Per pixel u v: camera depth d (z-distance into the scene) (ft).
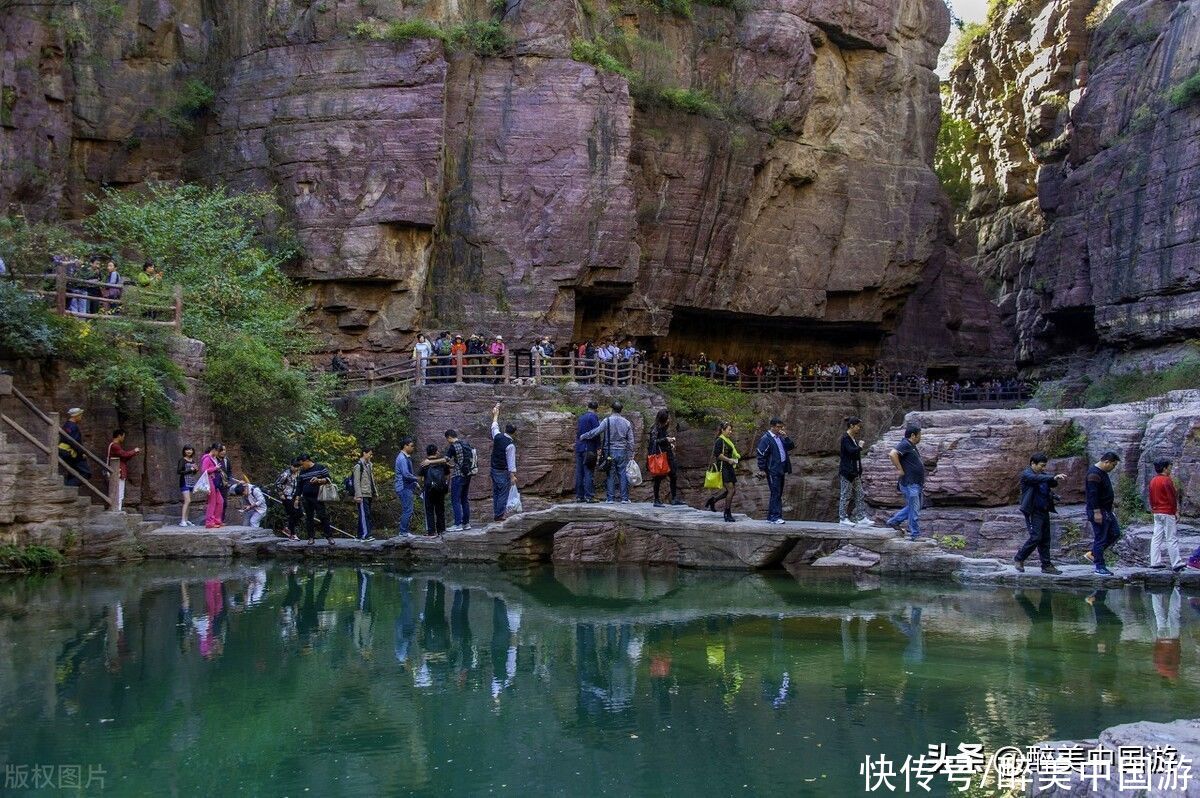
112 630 36.27
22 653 32.55
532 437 84.38
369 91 103.81
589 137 109.81
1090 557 57.36
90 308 73.20
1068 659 32.24
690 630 37.35
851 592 46.96
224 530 60.90
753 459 115.96
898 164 146.00
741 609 42.16
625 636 36.22
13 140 98.02
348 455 80.28
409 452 61.82
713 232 127.54
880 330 152.35
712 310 131.03
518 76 110.32
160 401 63.87
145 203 99.14
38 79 100.48
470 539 58.23
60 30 102.42
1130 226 122.83
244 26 108.06
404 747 24.09
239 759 23.21
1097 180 131.34
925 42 150.92
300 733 25.16
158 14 108.78
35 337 57.57
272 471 74.54
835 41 140.36
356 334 103.91
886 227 144.15
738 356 146.82
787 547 55.47
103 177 105.81
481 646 34.58
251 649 33.63
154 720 25.91
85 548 54.95
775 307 136.77
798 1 134.41
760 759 23.25
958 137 205.67
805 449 128.36
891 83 145.38
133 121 106.83
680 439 109.40
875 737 24.66
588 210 109.19
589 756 23.50
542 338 106.83
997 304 187.42
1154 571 49.42
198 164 107.45
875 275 143.13
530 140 109.50
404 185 102.42
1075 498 61.87
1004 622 38.91
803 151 136.15
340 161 103.09
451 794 21.31
